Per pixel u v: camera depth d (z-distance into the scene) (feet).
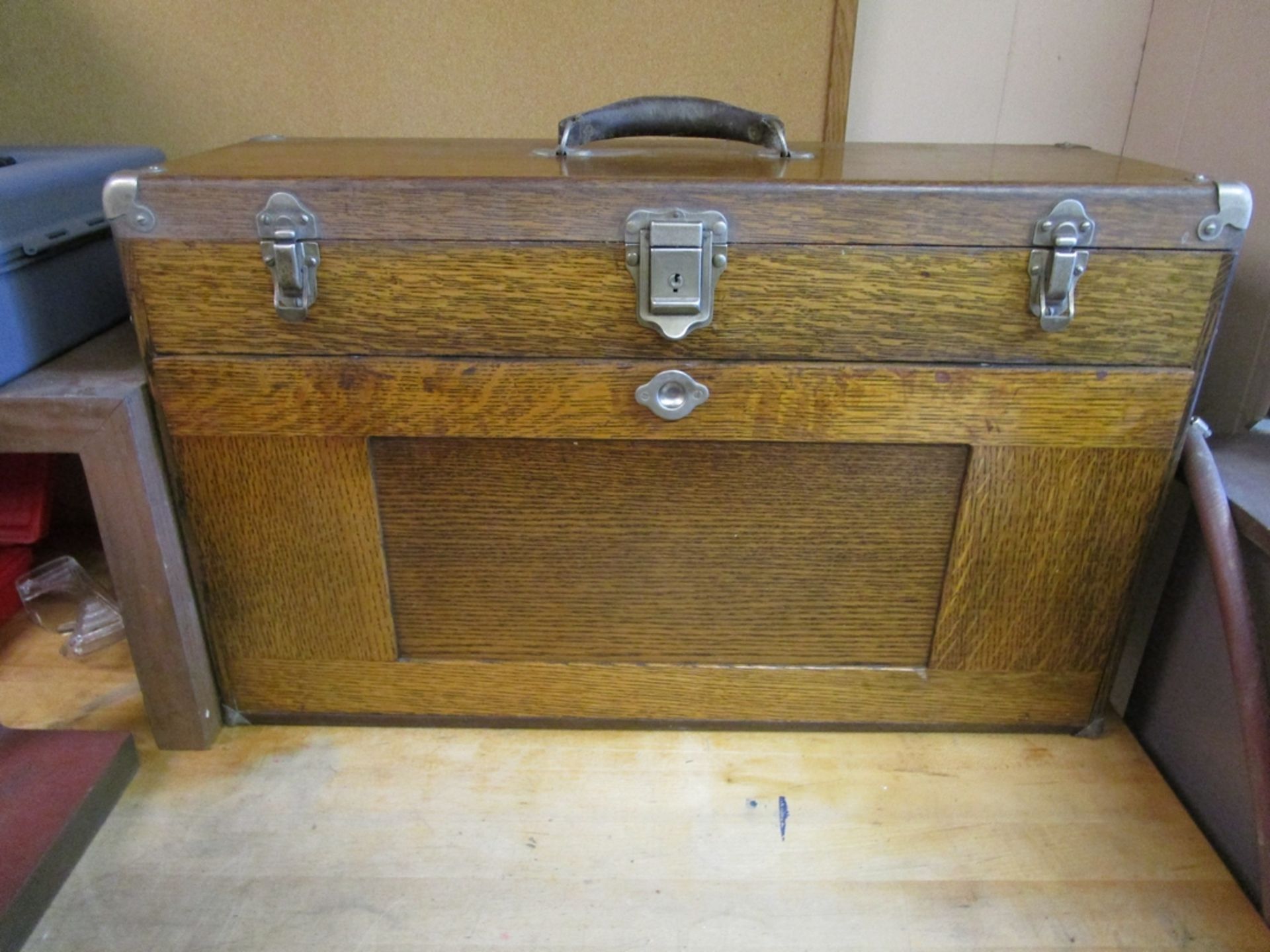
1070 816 2.09
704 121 2.27
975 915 1.84
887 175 1.91
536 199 1.79
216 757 2.22
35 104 2.83
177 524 2.07
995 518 2.05
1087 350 1.90
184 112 2.86
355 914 1.82
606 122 2.26
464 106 2.87
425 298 1.87
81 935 1.77
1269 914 1.80
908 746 2.29
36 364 2.07
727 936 1.78
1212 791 2.04
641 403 1.94
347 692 2.27
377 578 2.13
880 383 1.92
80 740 2.10
